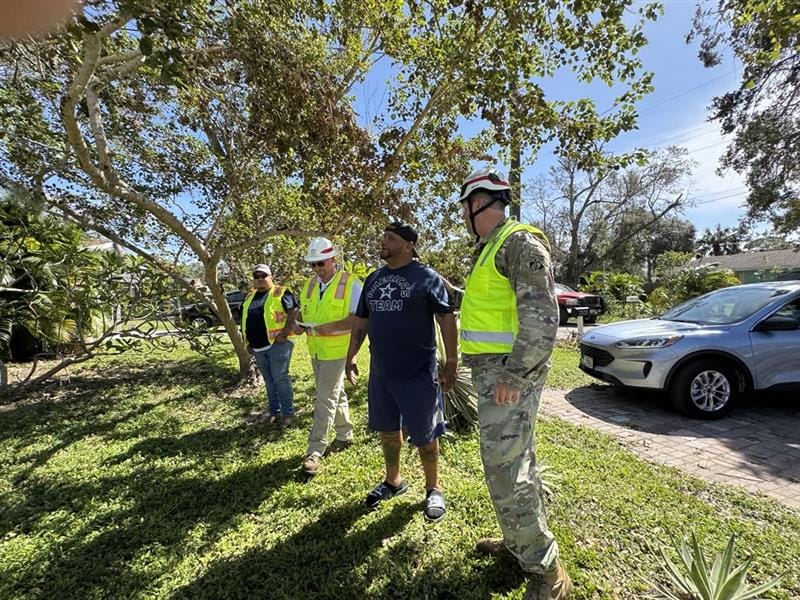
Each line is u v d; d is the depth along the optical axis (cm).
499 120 423
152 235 652
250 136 493
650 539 238
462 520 255
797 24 295
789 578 206
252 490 300
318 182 478
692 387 442
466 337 197
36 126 504
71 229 586
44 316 562
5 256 532
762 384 443
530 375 172
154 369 743
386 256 263
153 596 203
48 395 578
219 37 322
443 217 606
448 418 408
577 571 210
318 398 338
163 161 612
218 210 651
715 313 506
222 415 482
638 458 348
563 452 352
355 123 460
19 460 362
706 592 182
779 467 330
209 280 584
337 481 310
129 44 455
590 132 402
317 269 343
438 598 198
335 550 232
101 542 244
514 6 359
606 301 1523
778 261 3088
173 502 287
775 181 1389
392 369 256
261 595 201
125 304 568
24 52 425
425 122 487
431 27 398
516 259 177
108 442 402
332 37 448
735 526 247
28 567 223
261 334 435
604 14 332
